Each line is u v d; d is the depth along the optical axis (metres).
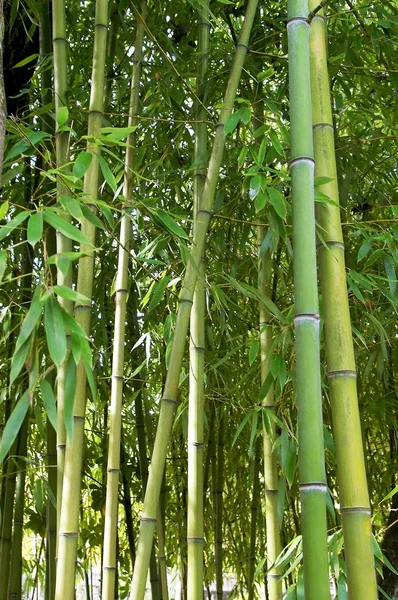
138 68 2.05
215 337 2.73
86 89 2.50
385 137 2.13
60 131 1.54
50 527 2.23
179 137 2.34
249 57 2.21
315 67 1.44
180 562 3.22
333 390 1.29
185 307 1.61
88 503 3.56
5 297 2.35
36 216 1.18
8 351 2.35
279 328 2.10
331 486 2.54
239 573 3.39
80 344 1.18
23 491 2.42
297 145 1.28
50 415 1.16
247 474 3.32
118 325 1.89
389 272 1.92
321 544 1.13
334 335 1.31
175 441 3.13
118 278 1.92
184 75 2.06
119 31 2.53
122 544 3.52
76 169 1.33
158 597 2.82
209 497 3.42
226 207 2.39
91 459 3.06
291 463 1.80
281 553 1.84
